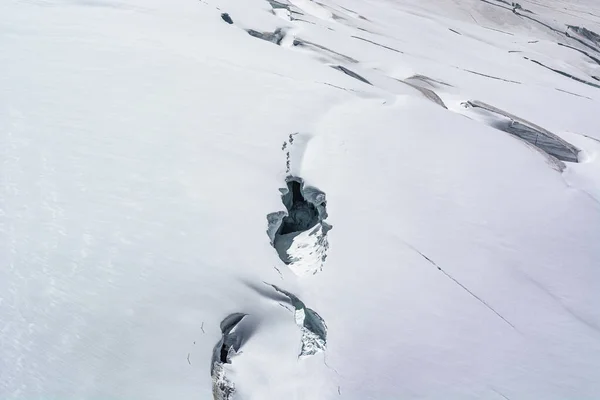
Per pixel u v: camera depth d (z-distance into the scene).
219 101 20.33
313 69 25.95
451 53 53.50
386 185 17.67
